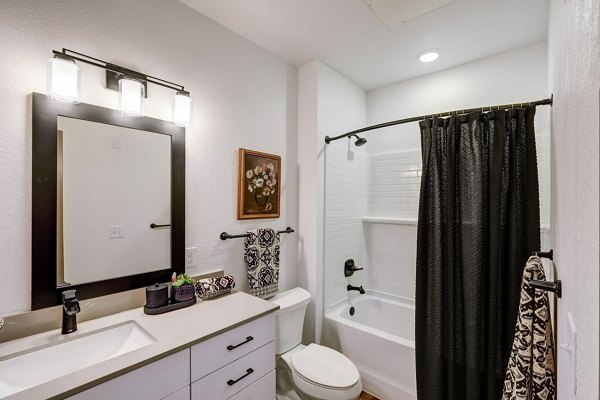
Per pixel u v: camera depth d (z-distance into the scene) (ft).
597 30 1.13
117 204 4.46
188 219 5.35
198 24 5.50
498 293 4.99
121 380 2.97
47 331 3.75
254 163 6.49
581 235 1.56
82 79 4.10
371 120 9.24
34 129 3.67
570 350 1.85
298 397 5.94
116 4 4.44
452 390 5.32
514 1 5.10
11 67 3.55
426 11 5.41
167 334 3.72
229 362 4.03
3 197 3.49
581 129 1.58
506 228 5.02
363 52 6.95
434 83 8.02
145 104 4.76
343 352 7.06
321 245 7.49
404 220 8.31
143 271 4.74
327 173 7.70
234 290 5.63
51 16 3.84
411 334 7.96
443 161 5.70
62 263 3.92
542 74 6.42
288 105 7.44
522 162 4.98
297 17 5.65
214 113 5.77
